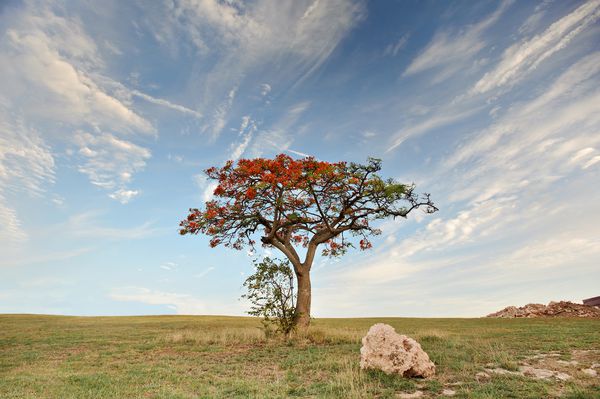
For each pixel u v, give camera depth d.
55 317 43.81
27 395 10.48
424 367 11.66
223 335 22.00
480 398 8.93
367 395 9.72
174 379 12.30
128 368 14.41
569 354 13.55
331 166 22.45
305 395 10.03
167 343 20.92
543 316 38.88
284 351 17.28
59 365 15.55
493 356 13.37
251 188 21.81
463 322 33.81
